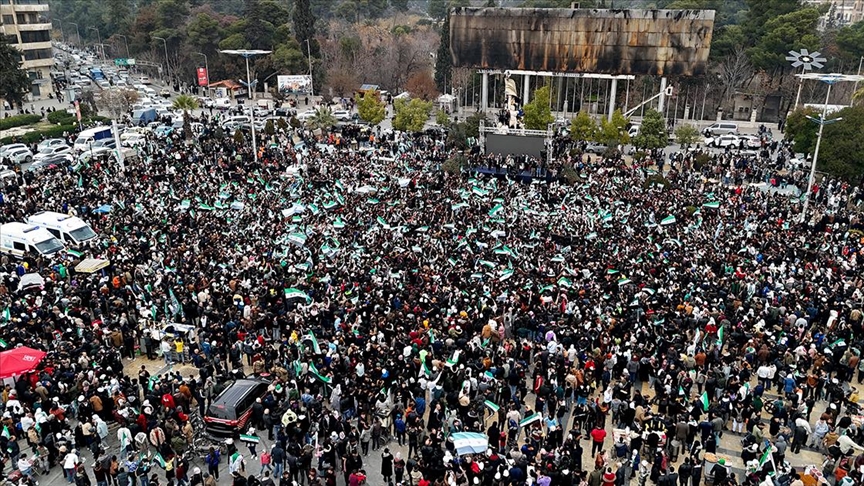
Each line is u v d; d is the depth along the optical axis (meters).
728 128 82.44
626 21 79.69
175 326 29.77
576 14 80.81
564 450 21.81
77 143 70.75
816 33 102.81
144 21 147.75
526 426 24.47
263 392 25.41
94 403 23.81
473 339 27.88
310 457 22.09
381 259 35.88
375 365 25.45
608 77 84.62
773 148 70.50
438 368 25.77
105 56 179.75
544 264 36.06
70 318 29.08
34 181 52.50
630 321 29.55
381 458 23.83
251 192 48.53
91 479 22.41
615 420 24.81
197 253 36.69
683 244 39.34
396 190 50.84
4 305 30.48
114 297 31.47
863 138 53.91
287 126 82.00
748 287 33.22
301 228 40.97
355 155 64.19
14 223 39.53
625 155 74.50
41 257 37.22
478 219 44.03
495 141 66.00
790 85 95.81
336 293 31.88
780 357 27.09
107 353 26.72
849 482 20.58
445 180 55.78
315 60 119.88
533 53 83.69
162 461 21.56
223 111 99.50
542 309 30.50
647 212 45.25
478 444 20.81
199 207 44.84
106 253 37.16
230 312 29.98
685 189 53.12
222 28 130.25
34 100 115.62
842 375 27.64
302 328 29.09
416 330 28.30
